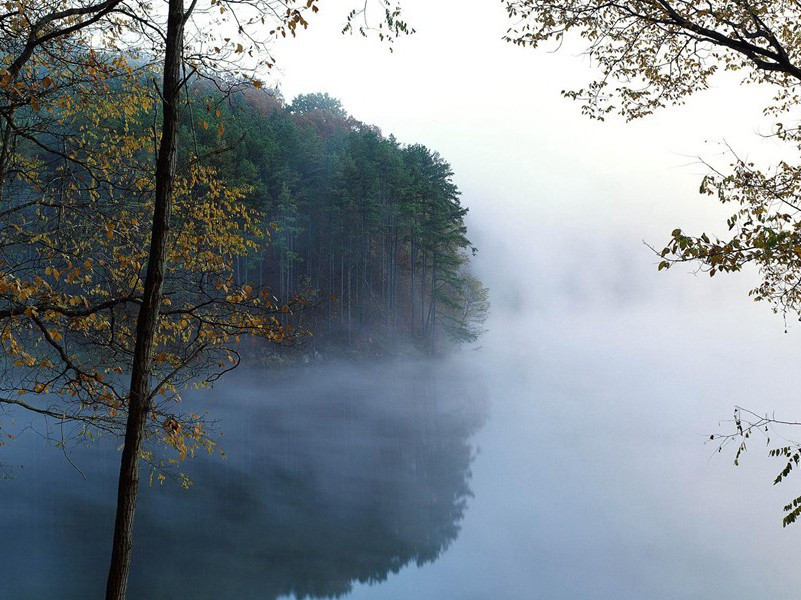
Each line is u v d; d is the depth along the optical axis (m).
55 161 7.32
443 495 30.08
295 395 49.00
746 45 5.41
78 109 7.46
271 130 62.00
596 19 6.17
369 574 20.94
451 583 20.62
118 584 5.41
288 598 18.67
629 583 21.20
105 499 25.05
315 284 61.53
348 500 28.20
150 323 5.71
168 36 5.78
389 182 64.12
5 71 5.42
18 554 19.53
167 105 5.75
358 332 61.03
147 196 7.67
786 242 4.50
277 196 56.47
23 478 26.02
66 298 6.21
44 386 6.27
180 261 7.63
